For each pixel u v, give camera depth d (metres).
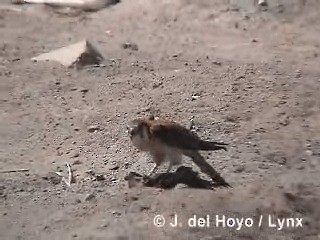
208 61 27.98
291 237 14.91
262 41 31.09
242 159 18.86
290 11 34.44
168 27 33.16
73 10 35.66
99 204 16.17
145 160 18.78
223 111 22.48
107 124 21.69
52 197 16.88
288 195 16.53
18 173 18.41
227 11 34.62
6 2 37.09
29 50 29.69
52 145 20.42
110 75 26.52
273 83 25.08
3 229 15.31
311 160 18.95
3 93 24.66
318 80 25.50
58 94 24.58
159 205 15.80
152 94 24.19
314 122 21.75
